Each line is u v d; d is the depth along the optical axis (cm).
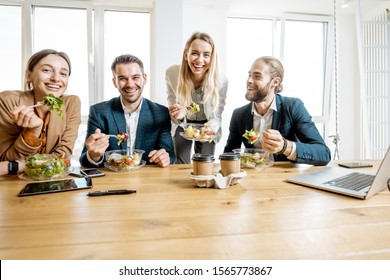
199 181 96
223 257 51
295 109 168
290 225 65
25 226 64
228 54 359
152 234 60
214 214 72
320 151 142
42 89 150
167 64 294
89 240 57
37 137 127
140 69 160
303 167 136
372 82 323
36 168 107
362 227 64
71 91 310
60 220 68
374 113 321
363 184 97
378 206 79
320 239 58
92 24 308
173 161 164
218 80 217
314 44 375
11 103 146
